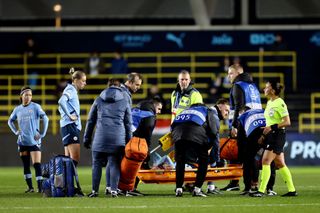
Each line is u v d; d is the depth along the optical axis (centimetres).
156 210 4206
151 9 12425
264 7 12350
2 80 11788
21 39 12100
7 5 12394
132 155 4872
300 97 11338
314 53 12038
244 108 5203
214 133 4900
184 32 12131
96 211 4172
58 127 10600
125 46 12175
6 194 5428
